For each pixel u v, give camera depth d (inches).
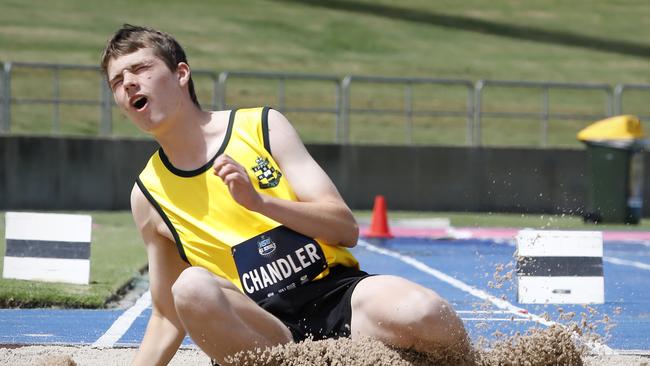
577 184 1685.5
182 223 319.0
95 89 1849.2
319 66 2087.8
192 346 482.9
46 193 1560.0
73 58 1946.4
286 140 316.8
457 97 2005.4
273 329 299.1
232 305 289.0
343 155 1649.9
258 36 2253.9
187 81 317.1
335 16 2493.8
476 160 1679.4
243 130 318.0
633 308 644.7
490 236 1244.5
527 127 1958.7
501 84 1675.7
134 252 911.0
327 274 310.3
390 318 288.0
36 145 1556.3
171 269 337.7
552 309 612.4
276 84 1956.2
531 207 1679.4
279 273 309.3
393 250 1069.1
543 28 2536.9
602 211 1471.5
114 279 721.6
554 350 321.7
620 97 1679.4
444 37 2399.1
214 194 314.8
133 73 308.7
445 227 1379.2
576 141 1910.7
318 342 291.6
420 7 2662.4
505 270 834.8
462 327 293.3
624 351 476.7
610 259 1023.6
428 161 1669.5
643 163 1694.1
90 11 2303.2
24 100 1555.1
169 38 317.1
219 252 313.6
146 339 340.5
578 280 627.8
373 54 2218.3
